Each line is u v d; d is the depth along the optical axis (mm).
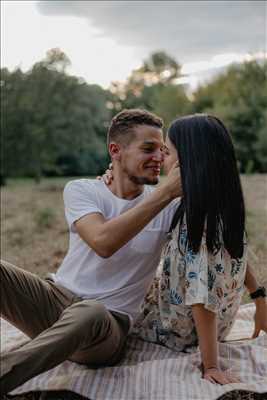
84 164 30891
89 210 2482
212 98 25547
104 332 2336
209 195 2320
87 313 2223
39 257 5719
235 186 2379
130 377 2414
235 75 23812
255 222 6164
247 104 19484
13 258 5703
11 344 3057
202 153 2346
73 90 27172
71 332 2174
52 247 6160
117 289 2561
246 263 2520
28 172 26172
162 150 2539
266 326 2643
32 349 2113
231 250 2371
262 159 17969
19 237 6789
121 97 35281
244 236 2471
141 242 2555
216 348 2352
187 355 2613
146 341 2768
